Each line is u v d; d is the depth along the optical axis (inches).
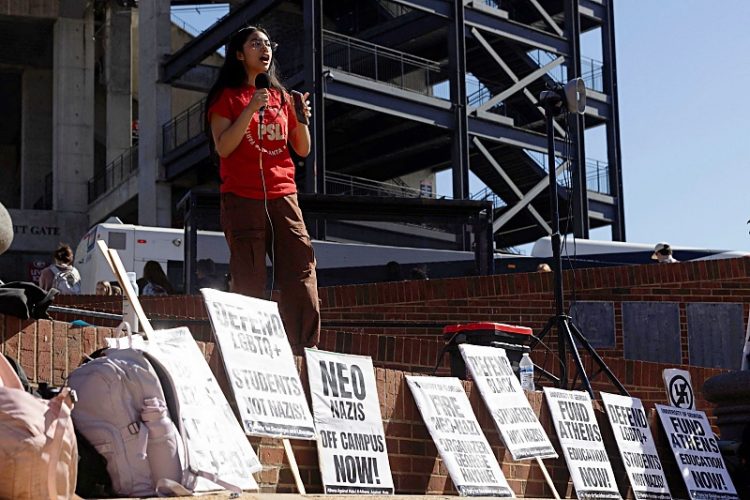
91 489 215.0
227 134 298.4
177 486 217.6
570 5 1428.4
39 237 1745.8
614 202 1465.3
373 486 301.3
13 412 188.1
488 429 357.1
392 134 1438.2
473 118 1304.1
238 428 253.4
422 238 748.6
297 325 310.2
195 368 249.6
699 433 441.7
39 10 1747.0
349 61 1219.9
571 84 470.3
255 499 232.8
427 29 1302.9
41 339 244.1
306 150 318.7
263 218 306.7
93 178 1774.1
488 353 366.0
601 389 539.5
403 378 331.0
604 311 637.3
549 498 362.3
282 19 1334.9
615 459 410.3
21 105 2014.0
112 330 256.5
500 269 953.5
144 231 924.0
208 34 1371.8
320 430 292.5
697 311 637.3
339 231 756.6
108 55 1769.2
